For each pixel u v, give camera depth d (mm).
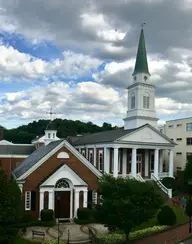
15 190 23109
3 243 20266
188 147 62062
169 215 28141
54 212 29094
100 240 22375
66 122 124250
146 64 53531
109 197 20750
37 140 63281
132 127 52719
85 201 29641
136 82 52594
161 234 25328
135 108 52594
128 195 20672
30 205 28844
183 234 25500
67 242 22531
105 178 22203
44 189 28484
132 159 47781
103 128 126000
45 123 133250
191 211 31266
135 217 20219
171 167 50594
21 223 26797
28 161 37531
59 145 30438
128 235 22422
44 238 23562
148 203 20734
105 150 49750
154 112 53312
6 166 56969
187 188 45344
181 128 64500
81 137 68688
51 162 30188
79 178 29594
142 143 48219
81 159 31188
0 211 18312
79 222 28016
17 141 124625
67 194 29781
